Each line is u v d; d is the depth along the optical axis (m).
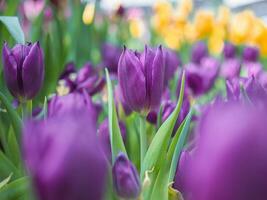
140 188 0.58
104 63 1.64
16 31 0.89
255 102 0.72
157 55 0.73
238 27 3.07
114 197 0.58
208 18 3.39
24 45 0.79
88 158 0.30
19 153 0.77
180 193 0.64
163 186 0.65
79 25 1.99
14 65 0.77
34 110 0.97
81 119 0.31
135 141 0.87
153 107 0.74
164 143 0.69
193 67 1.21
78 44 1.96
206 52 2.07
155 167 0.68
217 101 0.68
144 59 0.73
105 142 0.76
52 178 0.30
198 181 0.28
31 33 1.68
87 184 0.31
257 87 0.73
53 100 0.71
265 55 3.07
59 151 0.30
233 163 0.27
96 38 2.59
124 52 0.73
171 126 0.69
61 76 1.27
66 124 0.31
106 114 1.09
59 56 1.46
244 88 0.73
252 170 0.27
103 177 0.31
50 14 2.26
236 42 3.07
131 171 0.58
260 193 0.27
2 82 1.06
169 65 1.06
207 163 0.27
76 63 1.94
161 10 3.84
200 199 0.27
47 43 1.22
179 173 0.65
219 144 0.27
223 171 0.27
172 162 0.68
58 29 1.51
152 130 0.92
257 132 0.27
